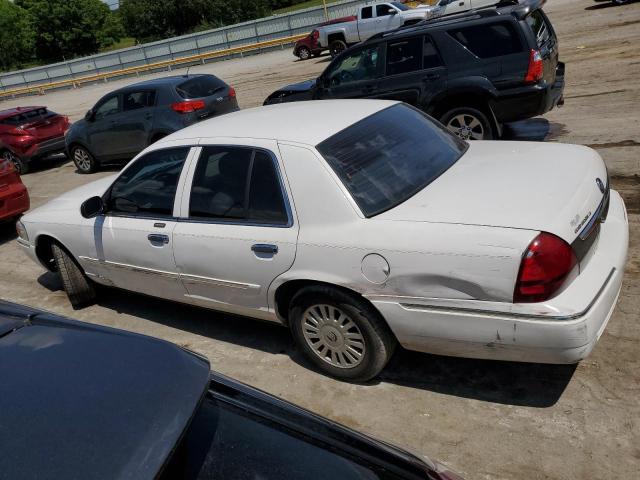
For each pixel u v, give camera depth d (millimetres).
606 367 3412
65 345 1951
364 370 3523
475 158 3836
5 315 2322
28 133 12711
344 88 8188
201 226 3926
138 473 1419
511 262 2797
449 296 2996
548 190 3141
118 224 4492
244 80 22328
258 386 3834
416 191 3441
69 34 70438
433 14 21219
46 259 5535
